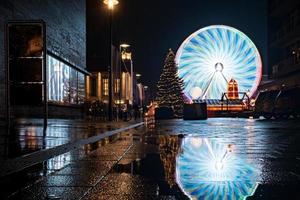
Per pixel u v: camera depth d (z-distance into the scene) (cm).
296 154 754
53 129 1480
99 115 4166
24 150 745
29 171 558
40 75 1383
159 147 913
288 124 2252
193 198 392
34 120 2330
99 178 503
